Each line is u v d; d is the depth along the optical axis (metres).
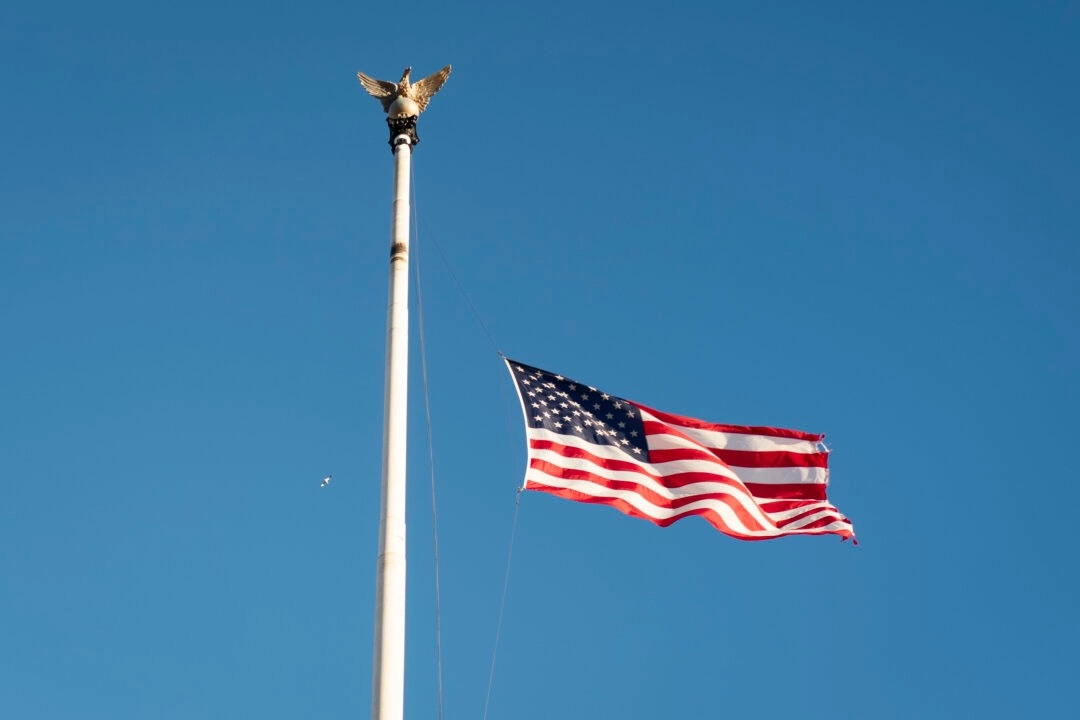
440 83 30.80
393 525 23.16
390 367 25.27
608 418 31.83
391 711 21.33
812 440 33.69
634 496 30.91
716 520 31.23
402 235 27.61
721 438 33.47
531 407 31.12
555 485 30.30
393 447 24.11
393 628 22.06
